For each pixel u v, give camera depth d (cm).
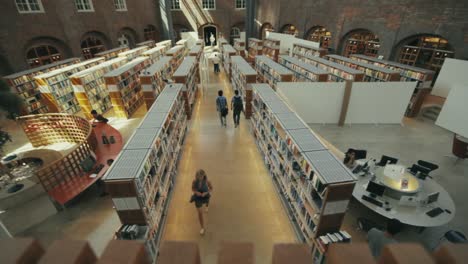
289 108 516
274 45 1748
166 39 2244
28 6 1154
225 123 827
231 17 2394
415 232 430
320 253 329
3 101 659
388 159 519
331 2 1391
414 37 1011
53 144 791
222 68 1716
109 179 314
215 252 399
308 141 385
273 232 431
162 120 484
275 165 516
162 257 67
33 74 953
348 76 868
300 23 1689
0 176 619
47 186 491
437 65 956
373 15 1151
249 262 67
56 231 452
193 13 2331
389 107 829
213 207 485
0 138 649
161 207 426
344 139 762
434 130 808
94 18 1516
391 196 441
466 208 487
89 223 467
